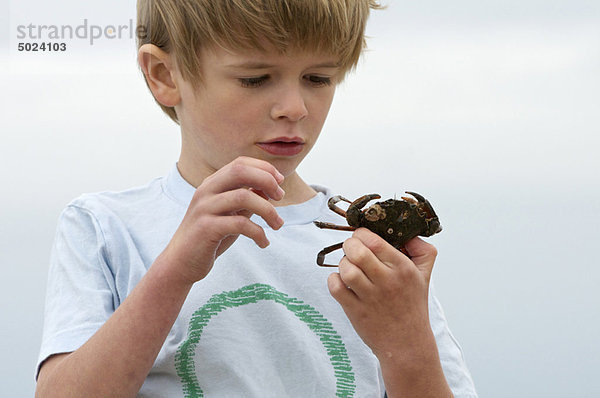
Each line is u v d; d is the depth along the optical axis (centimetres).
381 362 206
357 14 231
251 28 207
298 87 219
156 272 199
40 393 213
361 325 200
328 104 231
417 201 217
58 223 256
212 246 192
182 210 248
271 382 230
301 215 261
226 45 213
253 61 213
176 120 275
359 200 207
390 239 209
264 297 237
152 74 243
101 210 249
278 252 247
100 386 200
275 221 188
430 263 211
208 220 190
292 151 225
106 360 200
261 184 189
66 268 239
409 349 200
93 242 243
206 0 214
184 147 257
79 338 221
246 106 219
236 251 244
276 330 235
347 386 237
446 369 249
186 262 195
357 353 241
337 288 197
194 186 253
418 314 200
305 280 245
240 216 190
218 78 220
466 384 251
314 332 239
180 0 223
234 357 228
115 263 238
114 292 237
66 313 228
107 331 204
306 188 272
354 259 190
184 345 228
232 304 235
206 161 249
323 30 212
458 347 264
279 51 211
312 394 233
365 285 191
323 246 253
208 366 227
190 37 222
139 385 205
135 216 251
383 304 195
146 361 203
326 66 221
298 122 221
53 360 220
